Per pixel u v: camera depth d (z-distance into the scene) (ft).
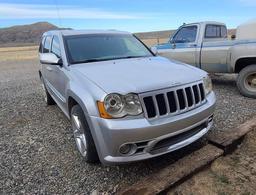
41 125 16.98
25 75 44.93
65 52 13.70
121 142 9.10
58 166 11.56
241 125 13.29
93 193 9.56
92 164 11.42
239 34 24.79
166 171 9.68
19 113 19.97
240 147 11.82
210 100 11.59
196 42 24.06
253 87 20.48
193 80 10.81
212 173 9.99
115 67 11.91
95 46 14.37
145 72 11.00
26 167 11.66
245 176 9.73
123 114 9.16
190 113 10.21
